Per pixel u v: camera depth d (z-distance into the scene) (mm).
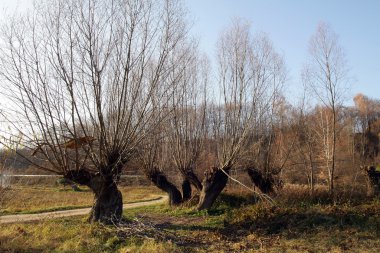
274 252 10664
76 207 24156
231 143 18688
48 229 13086
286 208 15547
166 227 15188
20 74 12445
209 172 19453
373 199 17031
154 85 14234
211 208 19250
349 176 23094
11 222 16234
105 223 13617
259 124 20672
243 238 12875
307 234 12922
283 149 24938
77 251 10523
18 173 15336
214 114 22219
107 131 13656
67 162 13344
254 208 16219
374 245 11211
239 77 19094
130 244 11141
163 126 18312
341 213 14609
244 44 19469
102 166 13578
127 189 42094
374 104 55438
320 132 29125
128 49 13680
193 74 22453
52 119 12695
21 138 12438
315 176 26734
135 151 14594
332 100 22891
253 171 21312
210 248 11219
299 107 27359
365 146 39062
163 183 23109
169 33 14586
